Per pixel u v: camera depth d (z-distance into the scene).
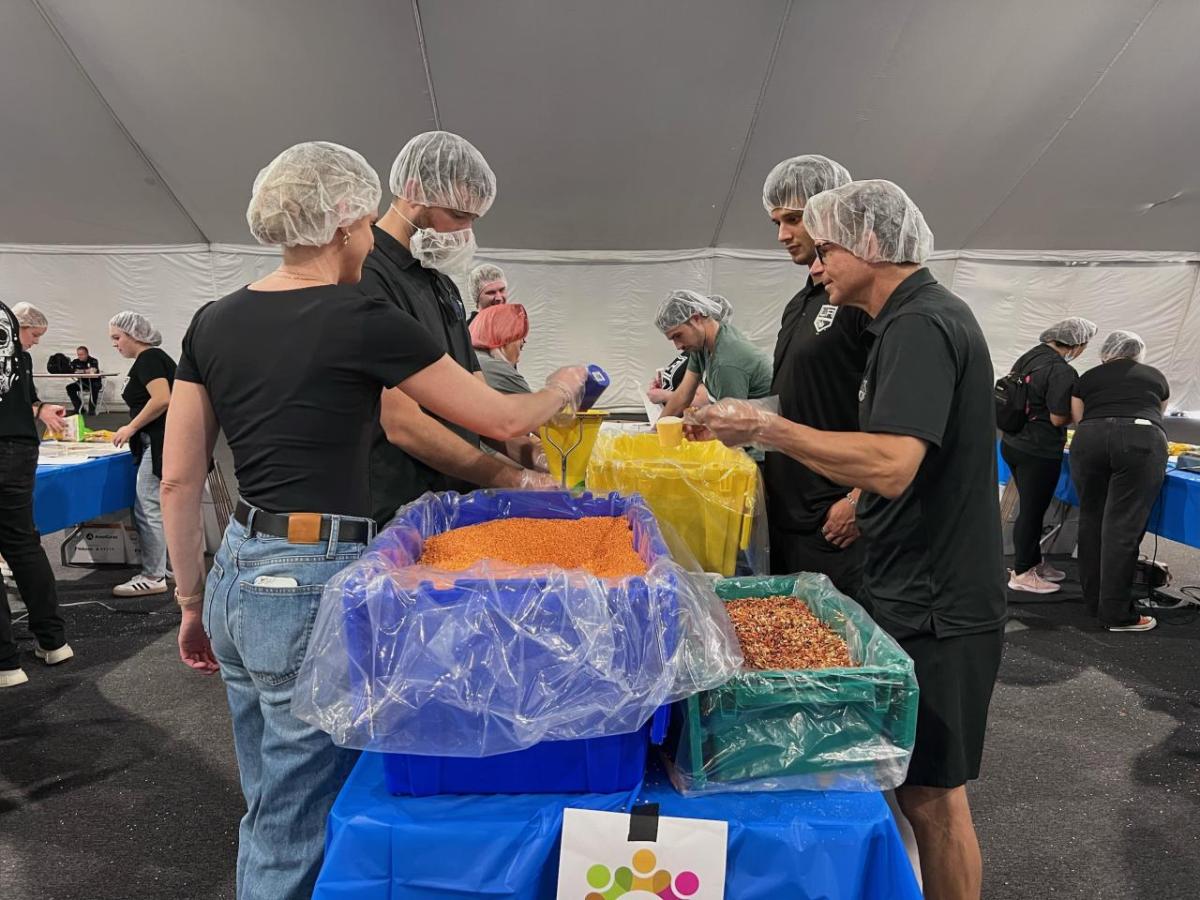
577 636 0.82
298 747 1.08
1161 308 9.48
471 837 0.86
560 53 6.91
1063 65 6.97
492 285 2.97
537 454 1.96
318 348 1.03
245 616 1.07
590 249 9.55
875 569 1.33
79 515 3.27
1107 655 3.06
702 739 0.91
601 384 1.43
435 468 1.51
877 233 1.21
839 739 0.93
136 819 1.97
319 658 0.84
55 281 9.55
